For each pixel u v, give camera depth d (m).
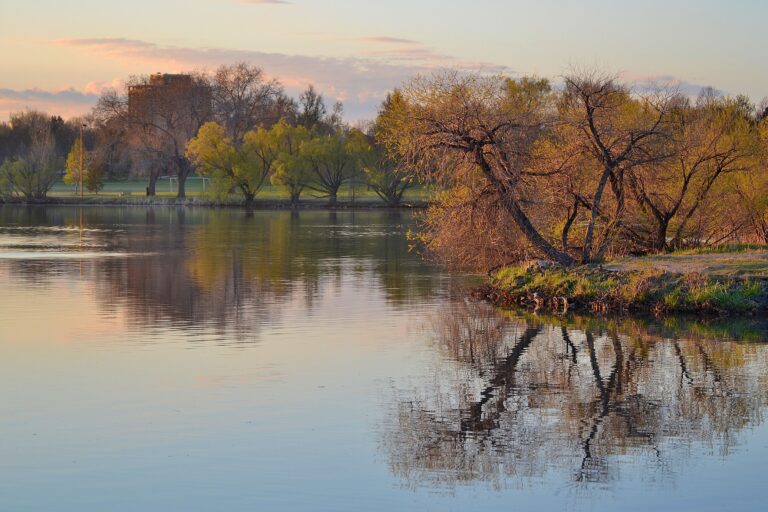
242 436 18.34
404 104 38.22
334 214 113.06
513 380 23.22
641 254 44.59
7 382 22.78
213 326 30.91
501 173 38.06
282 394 21.66
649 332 29.69
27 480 15.94
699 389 22.25
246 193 131.50
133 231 81.50
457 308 35.25
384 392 21.94
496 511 14.77
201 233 78.81
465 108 37.53
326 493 15.41
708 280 34.09
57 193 165.62
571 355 26.25
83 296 38.22
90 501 15.02
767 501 15.11
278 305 35.91
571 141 39.88
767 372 23.94
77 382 22.73
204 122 147.50
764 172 46.47
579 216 43.38
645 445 17.95
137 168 154.62
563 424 19.33
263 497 15.20
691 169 44.69
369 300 37.38
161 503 14.94
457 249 40.50
